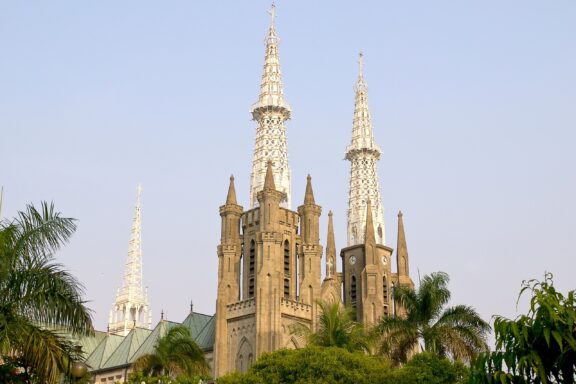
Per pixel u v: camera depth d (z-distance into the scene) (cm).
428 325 7350
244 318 11888
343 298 13950
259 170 13512
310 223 12744
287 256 12519
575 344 3100
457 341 7031
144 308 18675
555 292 3238
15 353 3619
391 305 13825
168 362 8200
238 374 7931
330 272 13938
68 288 3681
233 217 12750
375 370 7175
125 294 18575
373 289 13362
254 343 11569
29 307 3594
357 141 15775
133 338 13500
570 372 3206
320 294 12344
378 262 13875
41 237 3666
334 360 7200
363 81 16450
